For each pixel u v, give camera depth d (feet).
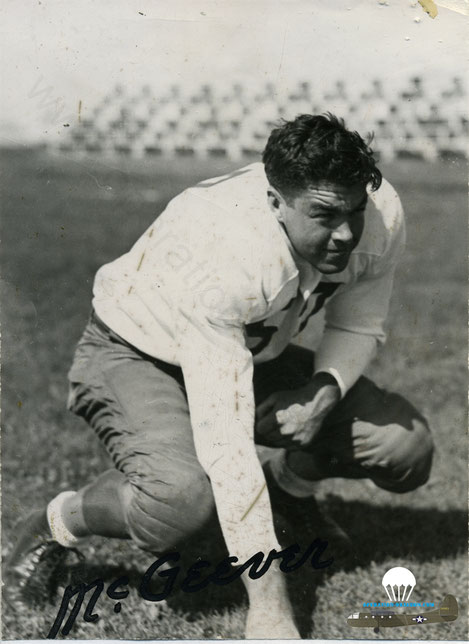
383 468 7.53
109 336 6.94
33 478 8.16
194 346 6.57
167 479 6.48
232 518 6.49
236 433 6.48
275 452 7.77
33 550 7.18
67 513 6.99
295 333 7.27
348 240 6.70
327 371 7.37
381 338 7.58
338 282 7.19
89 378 6.94
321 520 7.79
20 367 8.59
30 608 7.16
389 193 7.33
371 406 7.54
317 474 7.67
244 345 6.68
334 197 6.58
